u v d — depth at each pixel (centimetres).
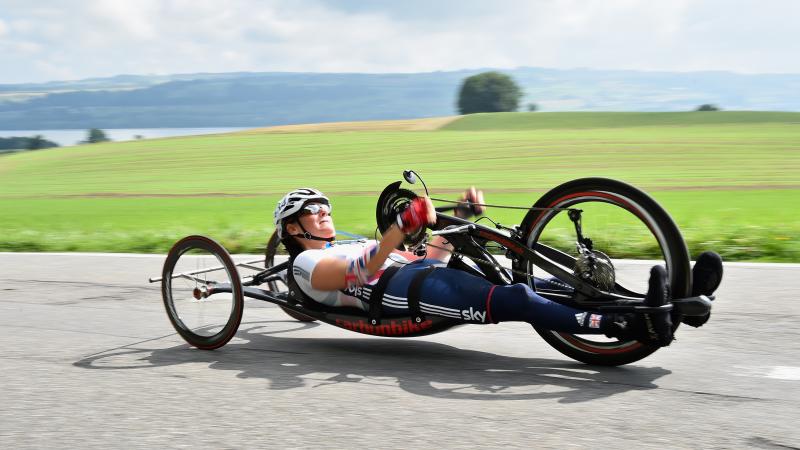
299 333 523
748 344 459
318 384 402
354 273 430
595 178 416
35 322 573
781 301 567
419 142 5769
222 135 7212
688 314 379
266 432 334
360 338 507
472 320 410
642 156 4266
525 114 9500
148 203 2403
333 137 6556
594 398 367
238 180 3572
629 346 411
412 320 429
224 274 734
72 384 412
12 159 5722
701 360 429
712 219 1364
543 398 369
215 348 479
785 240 866
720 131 6381
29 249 1087
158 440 329
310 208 463
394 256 454
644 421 335
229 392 392
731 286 620
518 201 1989
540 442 314
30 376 429
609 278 412
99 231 1341
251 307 600
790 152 4300
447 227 446
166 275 497
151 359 461
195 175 4000
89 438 333
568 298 426
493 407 358
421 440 320
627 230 920
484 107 19175
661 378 397
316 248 470
